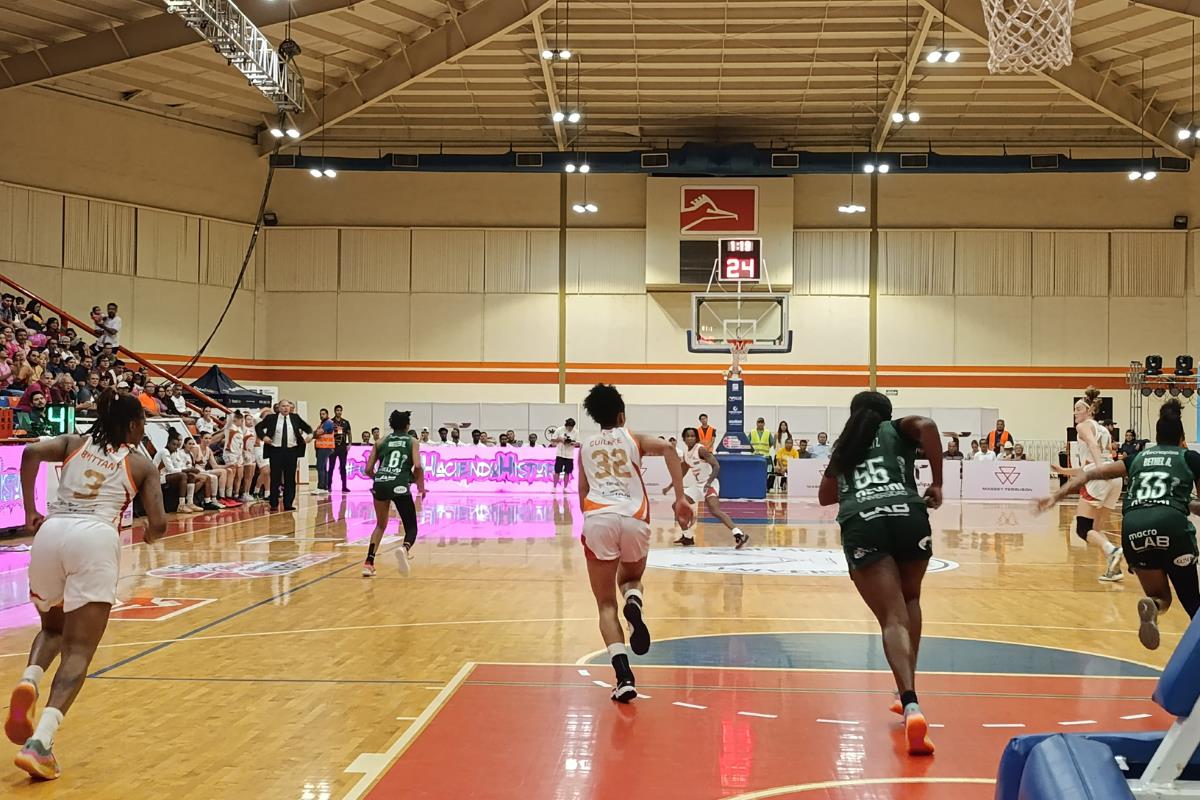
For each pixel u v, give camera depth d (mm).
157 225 25953
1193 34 21000
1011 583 10109
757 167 26750
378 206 28641
